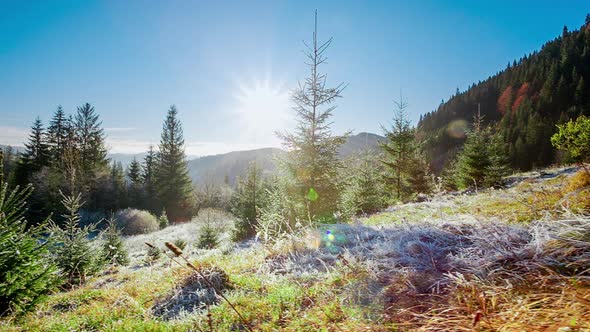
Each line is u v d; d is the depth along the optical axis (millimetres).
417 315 2430
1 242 5500
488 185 19984
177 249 1982
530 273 2576
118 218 36062
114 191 47062
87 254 9867
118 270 11125
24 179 43125
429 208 8781
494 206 6512
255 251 7621
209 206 54000
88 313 5145
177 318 4141
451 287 2750
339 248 5652
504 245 3281
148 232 34156
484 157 22266
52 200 34812
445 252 3828
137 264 12234
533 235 3205
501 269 2795
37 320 5254
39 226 6309
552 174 16906
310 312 3252
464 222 4723
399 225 5840
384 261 3912
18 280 5672
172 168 51188
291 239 6539
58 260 9227
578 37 127938
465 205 7484
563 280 2316
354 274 3912
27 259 5957
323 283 4043
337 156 13383
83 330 4359
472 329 1940
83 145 50250
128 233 33781
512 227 3801
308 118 13305
